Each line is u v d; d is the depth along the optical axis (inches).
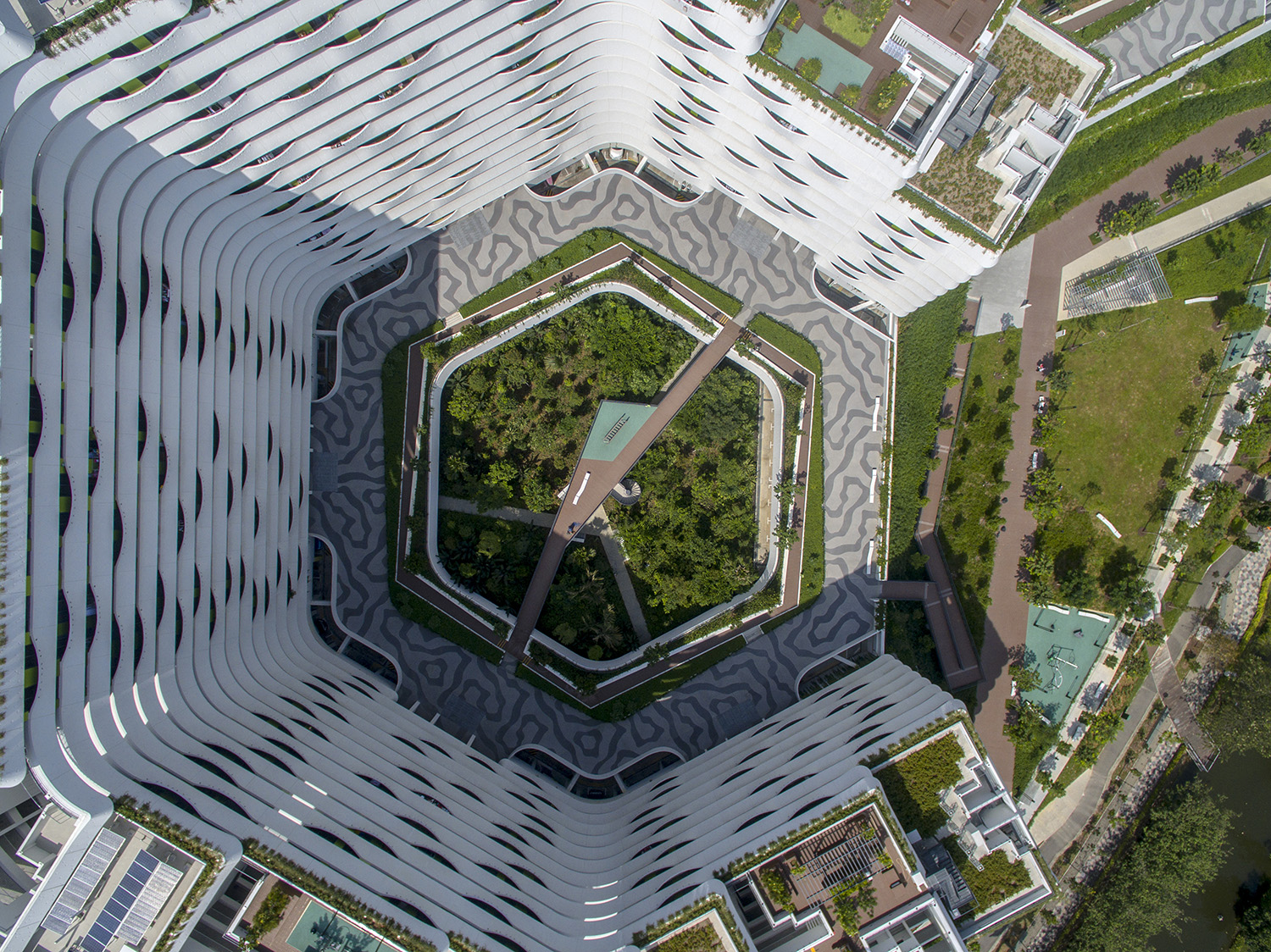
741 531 2289.6
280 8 1293.1
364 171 1771.7
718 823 1700.3
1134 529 2434.8
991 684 2390.5
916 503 2295.8
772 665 2266.2
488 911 1519.4
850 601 2288.4
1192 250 2431.1
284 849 1380.4
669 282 2285.9
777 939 1571.1
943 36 1600.6
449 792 1839.3
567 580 2239.2
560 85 1801.2
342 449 2255.2
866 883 1553.9
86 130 1311.5
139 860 1300.4
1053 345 2412.6
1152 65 2313.0
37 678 1234.0
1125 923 2303.2
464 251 2272.4
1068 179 2353.6
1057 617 2406.5
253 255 1836.9
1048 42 1635.1
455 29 1473.9
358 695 2026.3
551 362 2266.2
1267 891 2357.3
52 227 1267.2
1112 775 2443.4
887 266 2015.3
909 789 1665.8
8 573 1166.3
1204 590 2465.6
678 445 2320.4
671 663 2256.4
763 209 2126.0
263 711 1726.1
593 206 2288.4
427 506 2247.8
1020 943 2396.7
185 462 1569.9
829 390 2303.2
